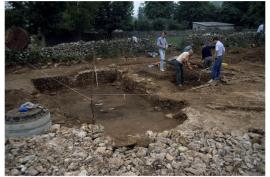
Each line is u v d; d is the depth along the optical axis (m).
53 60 12.09
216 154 4.50
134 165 4.23
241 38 16.08
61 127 5.58
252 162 4.32
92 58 12.80
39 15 18.11
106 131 6.00
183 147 4.65
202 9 36.00
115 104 8.12
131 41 14.36
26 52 11.65
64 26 18.20
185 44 15.09
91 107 7.43
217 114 6.01
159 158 4.35
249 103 6.61
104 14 26.77
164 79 9.20
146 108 7.61
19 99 7.43
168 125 6.23
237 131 5.14
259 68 10.96
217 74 8.56
